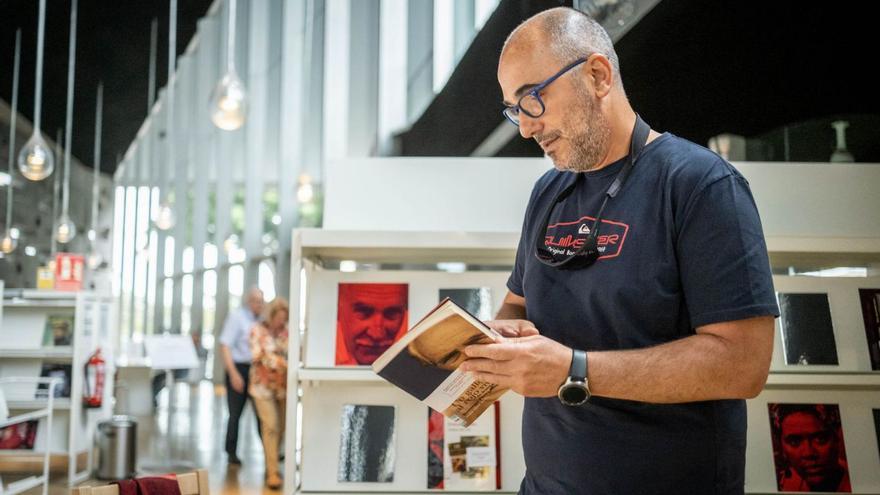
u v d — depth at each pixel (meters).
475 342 1.15
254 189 16.50
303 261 2.29
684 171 1.17
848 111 2.98
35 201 15.80
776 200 2.28
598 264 1.22
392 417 2.16
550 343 1.10
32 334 5.91
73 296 5.86
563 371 1.08
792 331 2.13
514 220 2.32
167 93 16.98
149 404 8.66
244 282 16.58
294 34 15.81
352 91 14.12
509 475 2.12
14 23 10.04
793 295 2.17
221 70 16.95
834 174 2.29
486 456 2.13
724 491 1.17
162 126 18.39
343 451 2.14
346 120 14.11
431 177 2.34
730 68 3.63
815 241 2.02
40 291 5.84
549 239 1.34
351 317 2.21
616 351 1.10
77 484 5.62
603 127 1.22
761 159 3.11
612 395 1.09
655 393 1.08
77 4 9.51
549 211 1.37
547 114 1.19
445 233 2.10
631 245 1.19
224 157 17.20
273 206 16.94
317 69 15.62
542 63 1.19
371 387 2.20
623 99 1.28
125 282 20.03
